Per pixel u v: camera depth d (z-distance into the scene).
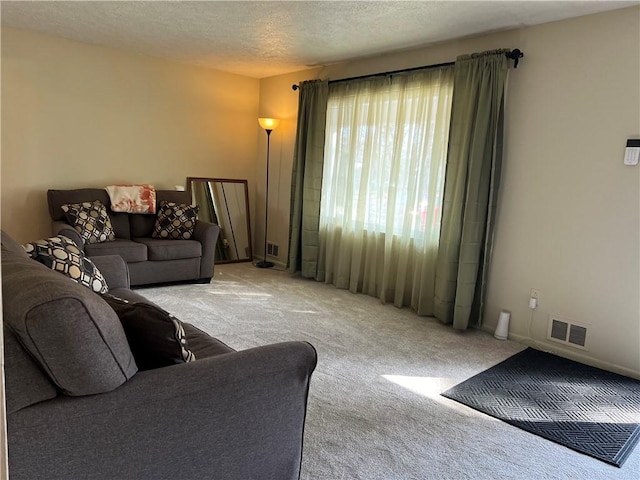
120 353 1.21
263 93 5.90
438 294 3.83
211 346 2.04
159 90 5.17
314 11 3.27
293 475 1.68
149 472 1.31
